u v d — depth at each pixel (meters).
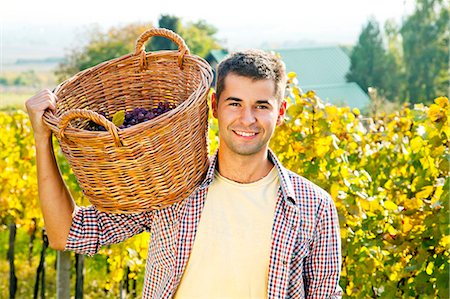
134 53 3.03
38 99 2.68
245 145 2.71
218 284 2.75
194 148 2.69
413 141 4.90
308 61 45.41
